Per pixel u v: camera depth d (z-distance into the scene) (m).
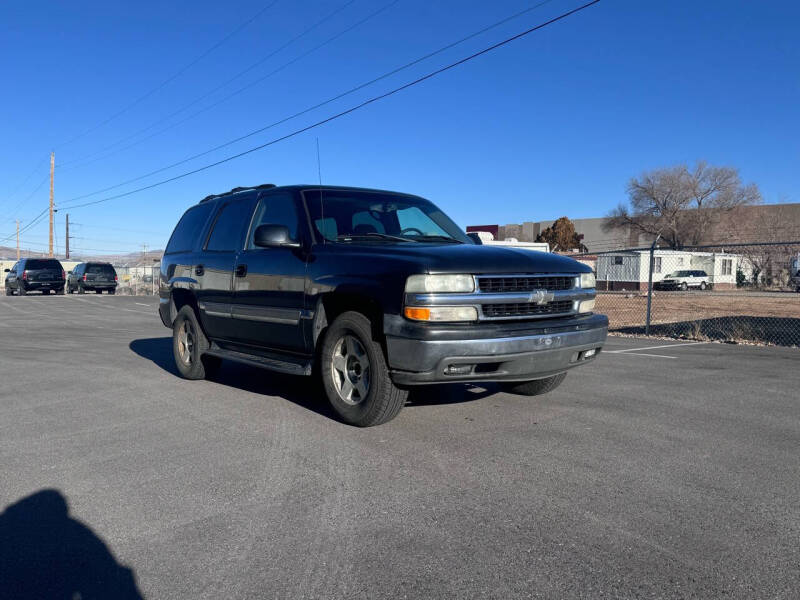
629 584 2.57
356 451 4.33
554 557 2.80
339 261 5.06
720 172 61.50
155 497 3.57
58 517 3.32
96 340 11.61
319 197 5.84
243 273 6.10
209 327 6.77
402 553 2.86
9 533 3.14
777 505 3.37
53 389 6.70
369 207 6.04
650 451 4.30
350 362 4.99
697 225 61.78
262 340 5.98
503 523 3.15
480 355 4.44
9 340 11.58
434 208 6.66
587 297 5.25
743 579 2.61
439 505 3.38
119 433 4.90
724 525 3.12
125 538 3.06
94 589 2.61
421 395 6.08
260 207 6.30
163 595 2.55
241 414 5.46
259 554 2.87
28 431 4.99
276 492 3.61
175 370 7.96
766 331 12.48
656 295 33.56
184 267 7.23
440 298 4.43
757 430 4.84
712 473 3.86
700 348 9.98
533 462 4.07
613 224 67.62
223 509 3.38
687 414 5.34
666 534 3.02
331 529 3.11
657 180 63.53
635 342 10.98
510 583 2.59
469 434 4.71
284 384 6.93
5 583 2.66
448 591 2.54
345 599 2.49
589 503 3.39
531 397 5.99
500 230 78.69
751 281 39.16
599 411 5.43
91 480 3.86
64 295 33.84
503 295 4.65
